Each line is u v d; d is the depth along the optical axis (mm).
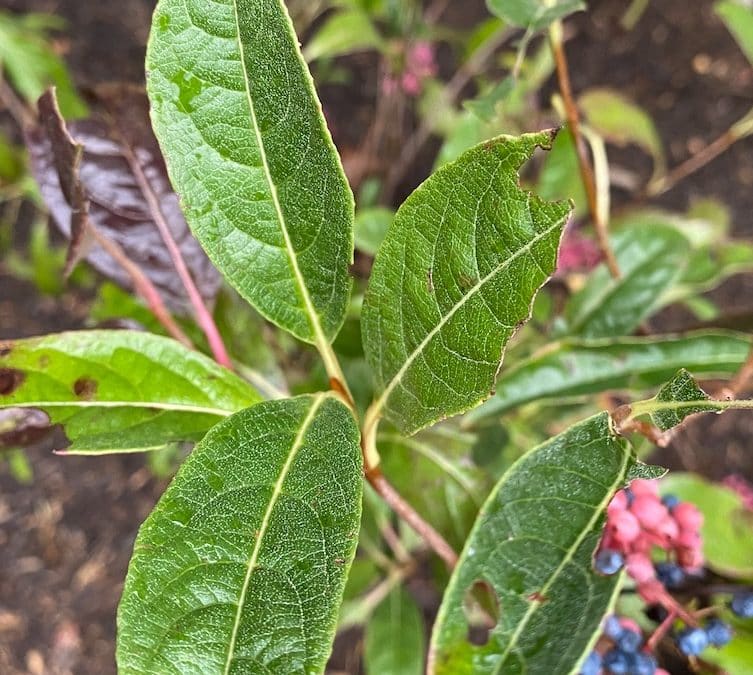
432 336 127
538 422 301
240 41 130
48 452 497
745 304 535
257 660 116
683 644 170
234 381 167
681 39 611
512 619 141
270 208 139
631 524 172
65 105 251
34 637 464
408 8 429
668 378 223
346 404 140
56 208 206
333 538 122
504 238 115
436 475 226
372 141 540
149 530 121
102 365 163
